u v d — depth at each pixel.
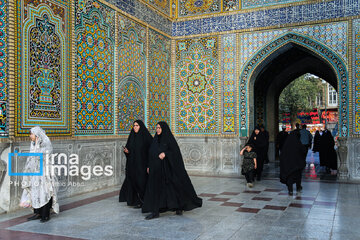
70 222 3.75
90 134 5.57
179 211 4.08
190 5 8.34
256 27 7.71
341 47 7.04
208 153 8.08
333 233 3.33
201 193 5.52
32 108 4.45
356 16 6.91
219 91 8.01
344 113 7.00
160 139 4.11
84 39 5.48
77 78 5.29
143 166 4.43
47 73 4.71
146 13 7.34
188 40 8.32
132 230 3.44
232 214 4.12
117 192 5.56
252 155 6.14
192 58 8.27
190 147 8.26
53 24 4.84
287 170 5.36
